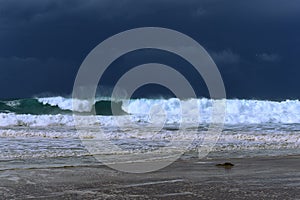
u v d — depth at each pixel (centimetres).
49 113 3206
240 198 645
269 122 2628
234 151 1279
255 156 1169
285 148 1367
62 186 739
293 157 1146
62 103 3294
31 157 1099
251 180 801
